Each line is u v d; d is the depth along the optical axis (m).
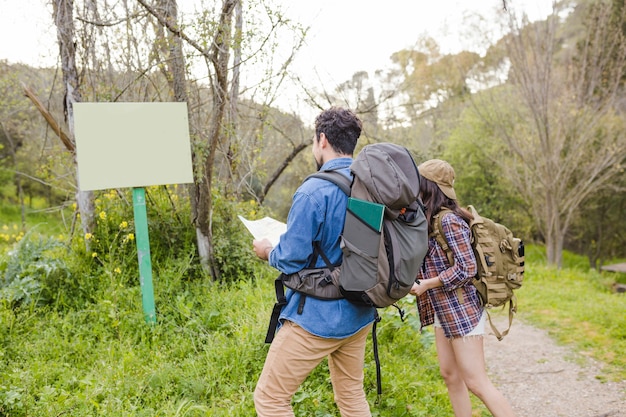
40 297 4.15
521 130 13.74
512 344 4.92
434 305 2.62
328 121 2.16
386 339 4.09
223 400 2.99
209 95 5.26
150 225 5.03
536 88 12.08
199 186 4.79
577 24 16.11
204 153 4.70
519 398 3.75
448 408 3.29
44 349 3.54
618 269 13.71
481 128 16.42
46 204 18.86
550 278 8.62
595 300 6.66
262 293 4.54
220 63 4.50
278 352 2.12
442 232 2.53
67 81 4.83
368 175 1.94
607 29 14.32
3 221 16.33
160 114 4.08
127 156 3.96
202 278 4.85
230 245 5.18
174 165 4.15
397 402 3.12
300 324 2.05
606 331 5.07
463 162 17.22
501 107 14.81
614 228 17.33
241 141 5.48
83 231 4.91
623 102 14.89
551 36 11.82
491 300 2.58
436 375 3.86
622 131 13.62
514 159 13.96
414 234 2.06
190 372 3.25
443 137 18.31
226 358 3.38
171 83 4.98
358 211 1.95
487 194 17.38
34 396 2.97
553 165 12.60
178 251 5.07
